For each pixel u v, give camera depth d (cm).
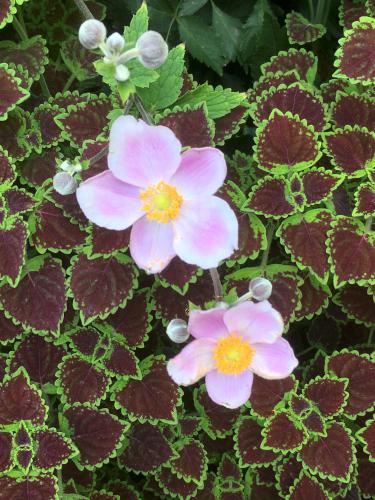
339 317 41
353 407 35
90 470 37
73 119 33
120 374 34
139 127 25
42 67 36
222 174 25
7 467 33
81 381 34
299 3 48
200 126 30
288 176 32
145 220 26
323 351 39
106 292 31
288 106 33
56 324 32
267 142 31
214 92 32
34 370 36
